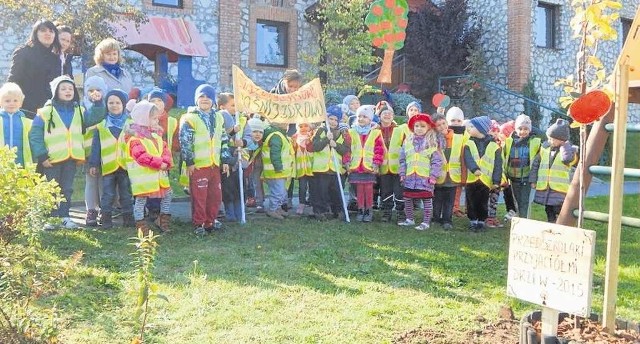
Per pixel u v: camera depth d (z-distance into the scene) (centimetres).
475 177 794
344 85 1709
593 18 384
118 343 383
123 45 1334
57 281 413
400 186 848
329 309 454
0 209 372
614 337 349
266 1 1861
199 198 698
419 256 631
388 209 855
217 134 720
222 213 854
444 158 812
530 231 335
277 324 421
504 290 516
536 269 332
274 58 1912
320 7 1794
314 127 884
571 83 423
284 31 1923
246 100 816
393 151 840
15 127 672
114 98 702
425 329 416
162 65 1577
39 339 359
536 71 1895
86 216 746
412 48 1878
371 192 845
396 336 404
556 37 1950
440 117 810
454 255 645
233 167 788
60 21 1130
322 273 551
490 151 806
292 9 1908
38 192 385
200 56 1584
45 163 677
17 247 401
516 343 391
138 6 1625
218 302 461
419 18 1883
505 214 962
